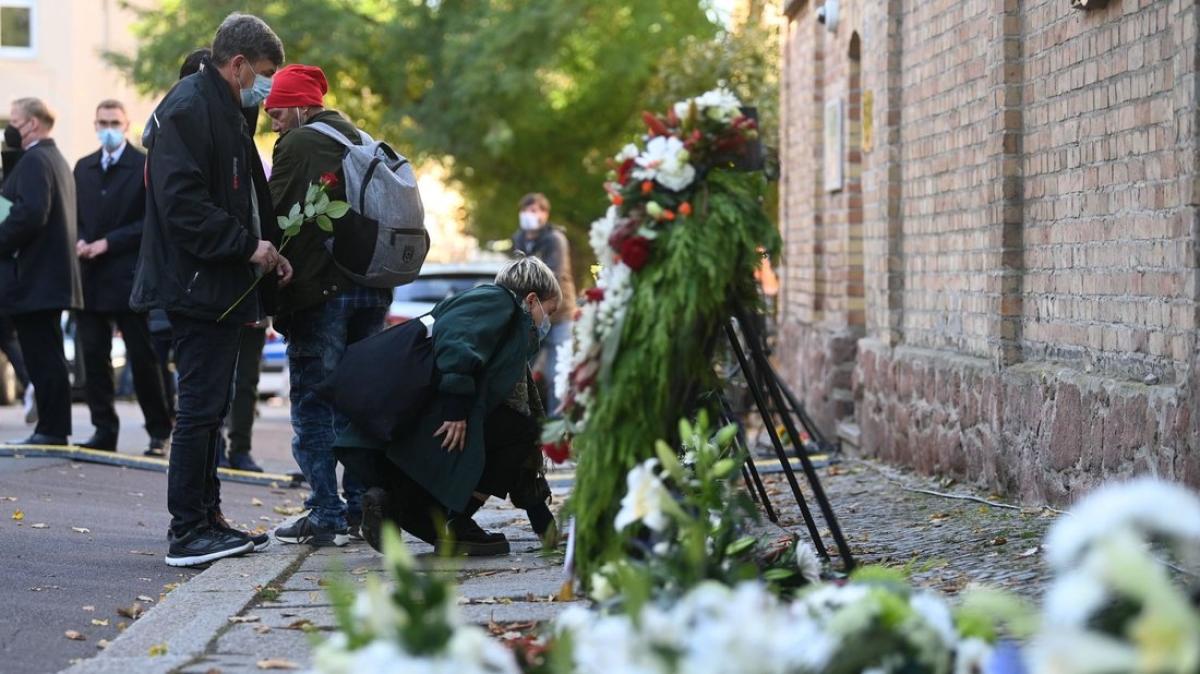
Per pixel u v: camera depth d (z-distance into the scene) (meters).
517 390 11.03
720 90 7.23
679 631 4.87
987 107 13.28
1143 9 10.21
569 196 42.78
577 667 5.14
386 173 11.38
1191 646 3.99
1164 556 8.04
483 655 4.96
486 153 39.78
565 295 22.17
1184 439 9.27
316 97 11.56
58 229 15.94
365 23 40.00
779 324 24.97
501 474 11.02
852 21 18.45
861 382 17.38
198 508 10.76
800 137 22.62
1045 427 11.66
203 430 10.72
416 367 10.38
